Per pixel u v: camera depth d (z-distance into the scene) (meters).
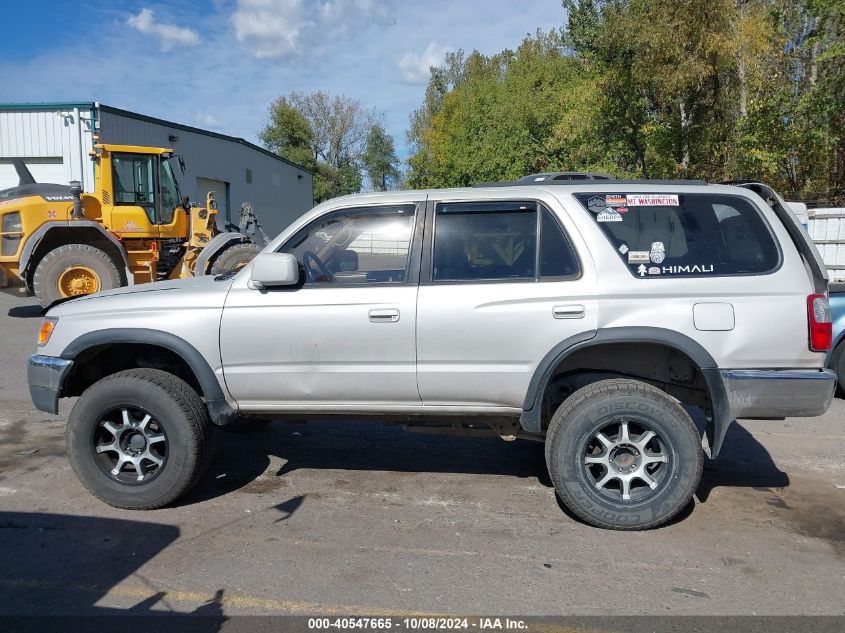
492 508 4.48
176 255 13.14
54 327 4.53
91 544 3.93
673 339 4.02
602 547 3.91
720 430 4.06
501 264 4.23
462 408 4.32
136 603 3.31
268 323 4.29
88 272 11.88
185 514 4.36
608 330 4.05
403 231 4.34
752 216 4.18
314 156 58.62
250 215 13.41
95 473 4.40
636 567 3.67
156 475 4.37
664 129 16.25
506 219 4.27
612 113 17.45
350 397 4.34
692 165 16.47
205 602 3.32
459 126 32.06
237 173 29.47
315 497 4.66
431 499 4.63
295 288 4.33
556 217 4.21
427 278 4.25
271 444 5.77
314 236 4.44
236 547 3.90
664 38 14.59
